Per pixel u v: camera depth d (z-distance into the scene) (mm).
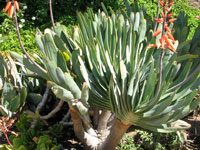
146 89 2324
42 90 3367
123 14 3590
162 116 2230
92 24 3166
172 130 2234
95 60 2619
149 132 3451
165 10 1853
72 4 6367
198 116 3842
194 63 2818
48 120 3463
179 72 2863
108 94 2496
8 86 2883
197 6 7637
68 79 2203
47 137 2834
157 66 2516
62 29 2875
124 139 3152
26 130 3021
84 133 2801
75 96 2334
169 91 2379
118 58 2656
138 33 3078
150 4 6633
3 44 4746
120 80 2463
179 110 2145
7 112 2875
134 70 2482
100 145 2873
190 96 2203
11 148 2750
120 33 2951
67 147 3105
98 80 2535
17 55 2523
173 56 2328
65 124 3262
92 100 2617
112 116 3260
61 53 2463
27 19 5906
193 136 3430
